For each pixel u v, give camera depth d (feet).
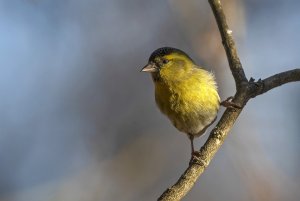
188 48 47.37
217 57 38.19
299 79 29.30
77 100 51.70
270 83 28.81
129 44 54.08
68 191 40.81
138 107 51.31
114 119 50.47
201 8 38.65
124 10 54.85
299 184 40.83
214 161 51.13
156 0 54.95
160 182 45.52
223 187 50.42
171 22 53.47
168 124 49.11
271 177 36.42
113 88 52.29
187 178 27.07
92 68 53.16
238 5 37.22
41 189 40.91
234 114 28.09
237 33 37.91
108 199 42.45
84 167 45.52
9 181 47.70
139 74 53.06
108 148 48.14
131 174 44.75
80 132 49.96
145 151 46.73
